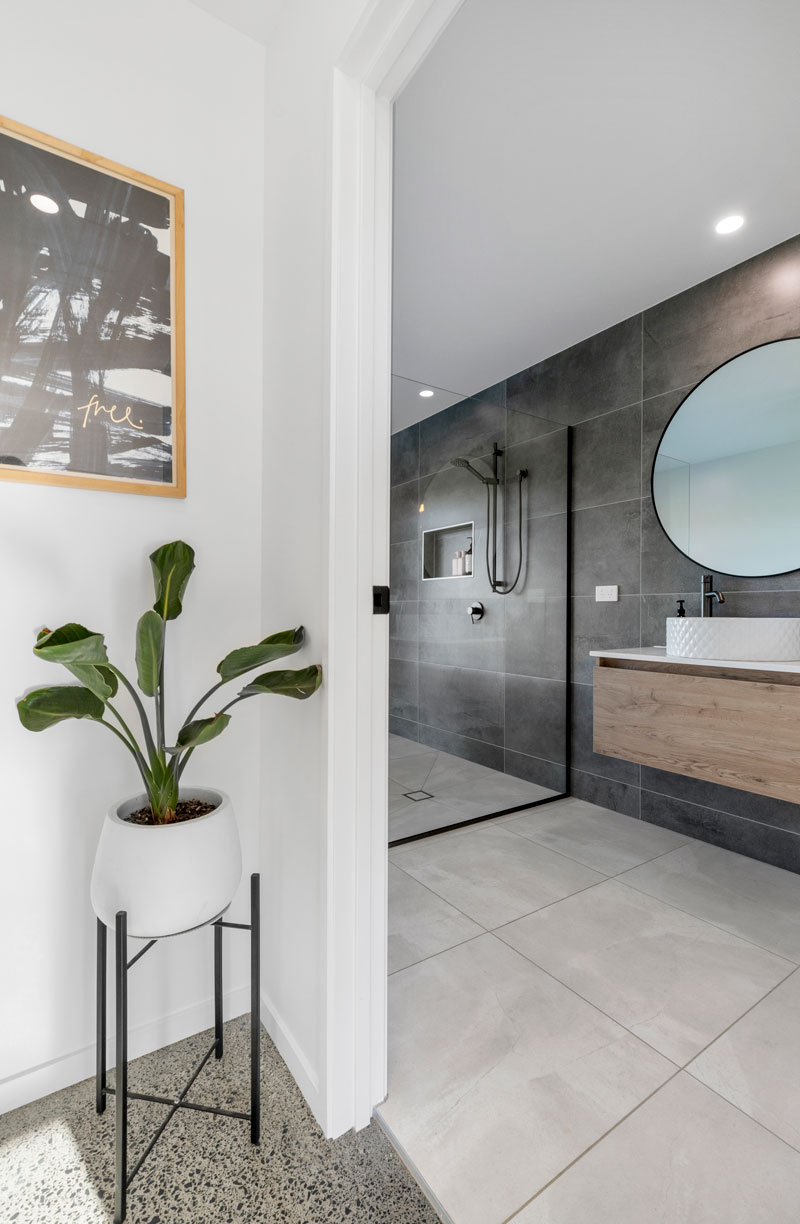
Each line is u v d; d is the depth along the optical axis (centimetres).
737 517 239
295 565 122
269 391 137
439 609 318
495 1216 94
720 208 203
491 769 328
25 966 115
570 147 176
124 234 121
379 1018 114
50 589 115
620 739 218
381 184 111
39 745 115
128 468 122
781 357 225
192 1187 99
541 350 316
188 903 95
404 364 334
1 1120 111
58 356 114
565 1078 123
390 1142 108
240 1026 139
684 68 149
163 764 103
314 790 112
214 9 132
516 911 192
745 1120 113
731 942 174
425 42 97
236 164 137
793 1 131
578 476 306
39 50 112
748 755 177
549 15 134
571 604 310
